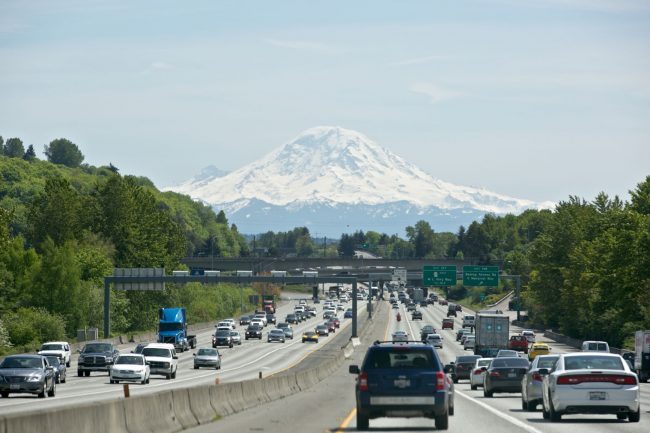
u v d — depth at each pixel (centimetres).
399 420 6900
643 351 15025
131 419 4934
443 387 5925
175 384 12675
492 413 7369
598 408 6412
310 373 12925
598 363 6650
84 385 12256
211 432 5712
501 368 9719
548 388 6656
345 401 9281
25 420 3619
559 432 5738
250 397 8356
